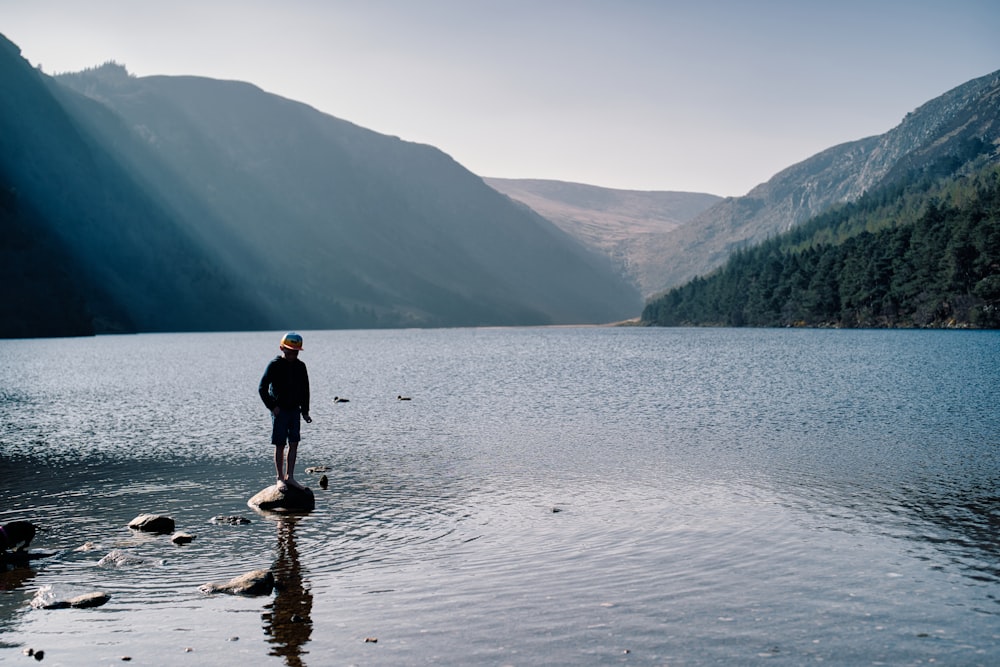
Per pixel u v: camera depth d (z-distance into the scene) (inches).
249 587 389.4
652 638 319.9
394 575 412.5
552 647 313.1
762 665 293.0
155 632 340.5
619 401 1317.7
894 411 1084.5
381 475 694.5
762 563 417.4
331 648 318.7
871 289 6565.0
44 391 1715.1
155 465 764.0
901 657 298.5
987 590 369.4
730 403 1246.9
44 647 325.7
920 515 513.7
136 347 4921.3
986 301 5329.7
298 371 608.4
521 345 4953.3
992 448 772.0
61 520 548.1
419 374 2182.6
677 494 593.0
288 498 577.0
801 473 661.9
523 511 550.9
